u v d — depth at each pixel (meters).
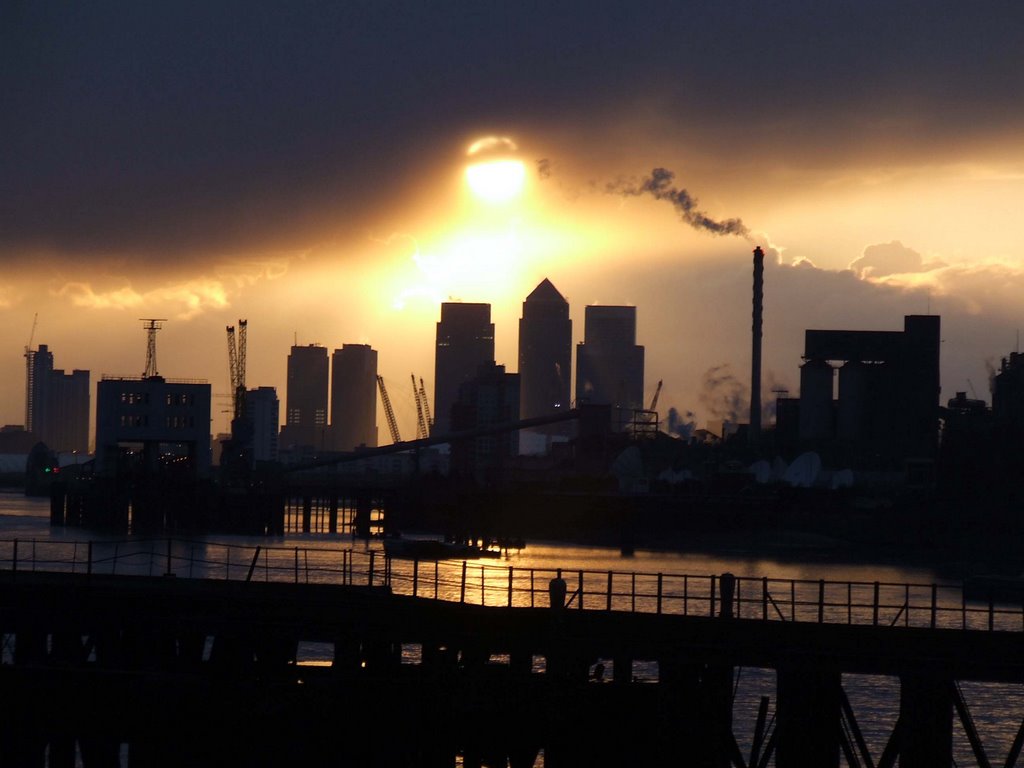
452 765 83.12
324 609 99.00
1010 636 90.81
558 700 84.75
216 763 79.94
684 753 90.44
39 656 104.56
